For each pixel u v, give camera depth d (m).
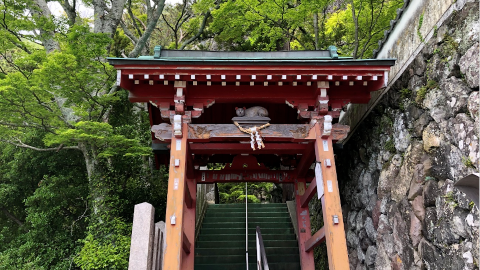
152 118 5.96
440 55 3.99
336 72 4.66
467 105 3.39
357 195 6.31
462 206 3.31
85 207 10.02
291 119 6.43
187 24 13.96
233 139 5.11
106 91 9.06
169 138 5.04
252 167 6.92
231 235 8.31
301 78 4.75
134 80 4.78
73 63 6.85
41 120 8.27
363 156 6.21
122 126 9.70
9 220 10.85
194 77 4.66
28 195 10.61
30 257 8.34
